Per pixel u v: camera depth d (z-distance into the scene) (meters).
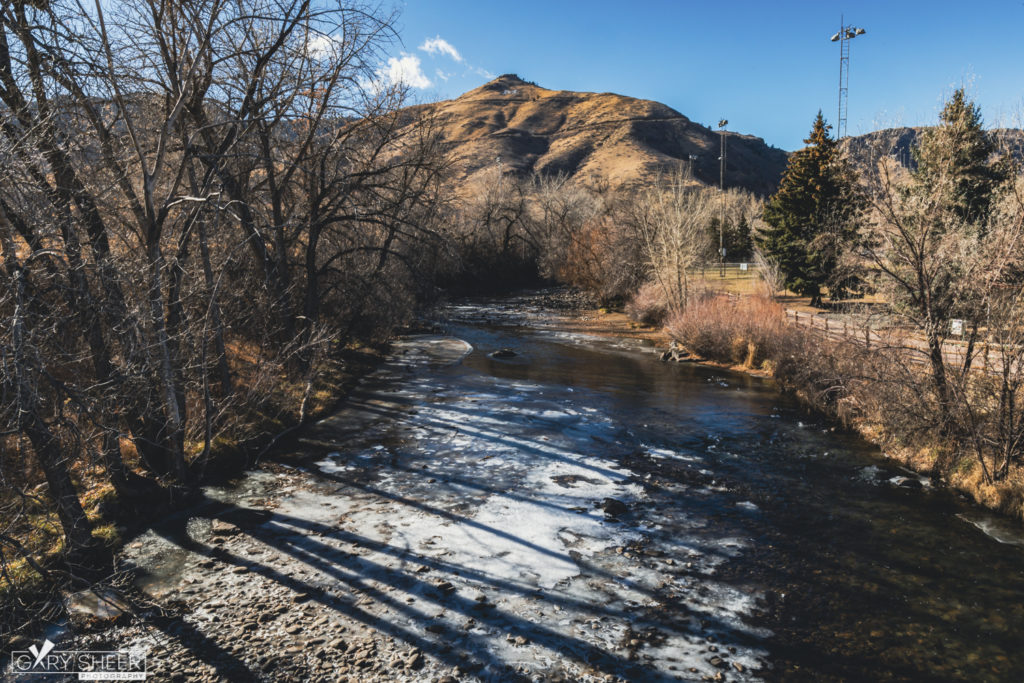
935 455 12.58
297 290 21.45
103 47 9.05
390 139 21.55
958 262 11.60
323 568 8.32
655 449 14.10
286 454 13.53
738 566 8.59
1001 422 10.95
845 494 11.41
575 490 11.43
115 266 8.58
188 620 7.07
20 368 6.52
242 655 6.41
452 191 29.70
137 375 8.70
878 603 7.70
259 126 15.86
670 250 35.72
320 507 10.51
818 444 14.56
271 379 14.70
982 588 8.09
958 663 6.49
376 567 8.36
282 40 14.28
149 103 11.91
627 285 45.41
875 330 13.71
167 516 10.05
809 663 6.45
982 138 11.98
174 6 11.11
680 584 8.06
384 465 12.81
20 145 6.92
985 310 11.24
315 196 19.48
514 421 16.47
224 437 13.40
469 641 6.70
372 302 22.84
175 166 14.16
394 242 25.39
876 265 12.52
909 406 12.85
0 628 6.82
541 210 77.38
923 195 11.98
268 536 9.33
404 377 22.75
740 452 13.92
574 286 58.44
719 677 6.16
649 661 6.41
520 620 7.14
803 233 35.03
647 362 26.67
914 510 10.70
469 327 39.34
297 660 6.34
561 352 29.44
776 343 22.88
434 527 9.70
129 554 8.68
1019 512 10.30
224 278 14.98
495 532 9.54
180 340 11.10
